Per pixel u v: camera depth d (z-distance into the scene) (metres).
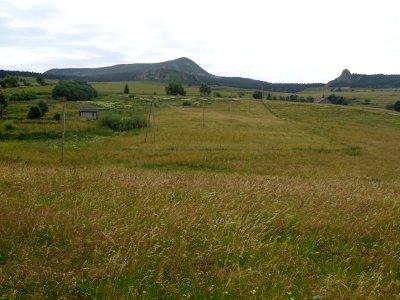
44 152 42.16
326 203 12.38
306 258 8.20
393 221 11.15
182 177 18.84
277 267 7.64
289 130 75.81
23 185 13.55
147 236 8.33
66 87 126.31
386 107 168.38
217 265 7.43
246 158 41.62
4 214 9.24
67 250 7.64
